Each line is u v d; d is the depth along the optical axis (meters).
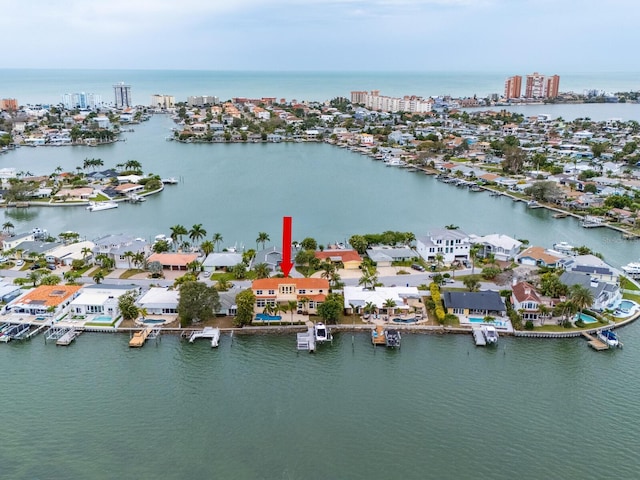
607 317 140.62
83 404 109.25
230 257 177.38
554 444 98.50
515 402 110.44
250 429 102.56
